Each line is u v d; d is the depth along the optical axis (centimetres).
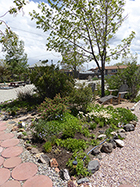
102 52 873
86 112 562
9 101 888
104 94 931
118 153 326
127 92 849
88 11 736
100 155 312
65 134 375
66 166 269
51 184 229
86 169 260
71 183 224
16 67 2373
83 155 297
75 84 751
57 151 314
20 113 629
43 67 752
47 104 528
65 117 491
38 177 245
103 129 436
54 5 698
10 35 195
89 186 228
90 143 351
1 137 398
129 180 244
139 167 279
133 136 414
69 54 837
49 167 268
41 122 405
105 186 230
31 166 272
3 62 2372
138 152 332
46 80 712
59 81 716
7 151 326
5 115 601
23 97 841
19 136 393
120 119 504
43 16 718
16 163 282
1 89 1698
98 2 805
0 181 236
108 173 260
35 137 380
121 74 930
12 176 247
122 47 883
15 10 182
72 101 578
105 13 815
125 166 281
